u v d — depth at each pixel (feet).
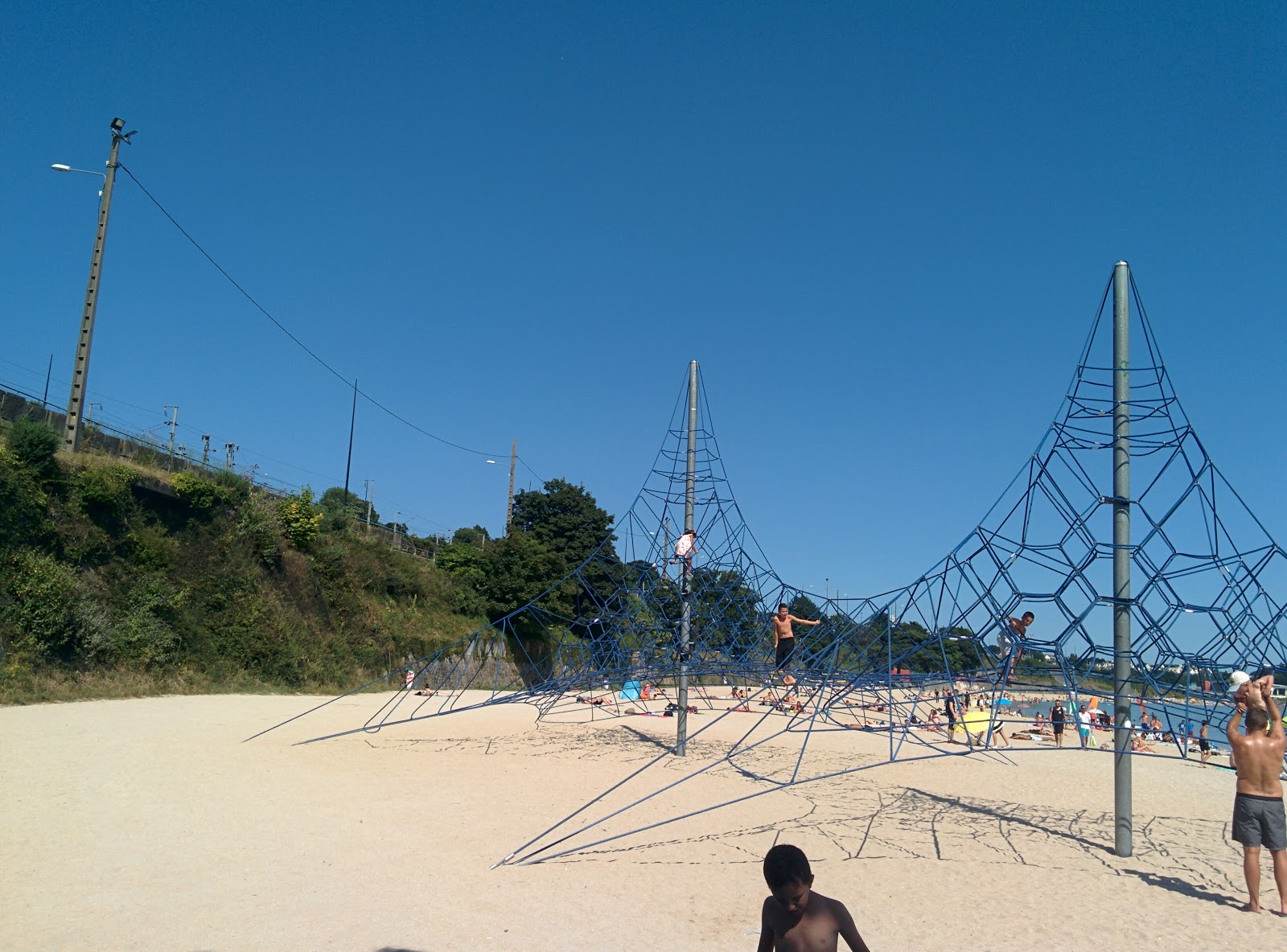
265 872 26.00
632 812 38.81
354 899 23.86
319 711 78.43
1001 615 34.37
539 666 149.48
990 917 25.34
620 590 66.03
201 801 35.53
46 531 74.84
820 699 44.52
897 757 64.03
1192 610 33.14
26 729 51.78
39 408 85.87
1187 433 32.19
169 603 85.05
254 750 50.60
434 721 76.02
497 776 47.03
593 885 26.66
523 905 24.21
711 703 109.60
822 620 48.57
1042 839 36.78
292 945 20.11
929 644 37.11
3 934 19.66
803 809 42.04
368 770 46.47
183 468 100.07
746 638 64.95
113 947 19.29
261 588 100.07
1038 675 36.91
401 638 120.78
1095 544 33.30
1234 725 27.84
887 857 32.55
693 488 61.16
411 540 160.25
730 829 36.47
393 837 31.48
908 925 24.40
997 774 58.13
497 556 153.69
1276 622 32.40
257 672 93.56
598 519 182.39
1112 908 26.55
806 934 12.14
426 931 21.58
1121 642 33.76
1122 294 34.04
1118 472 33.27
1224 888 29.19
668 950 21.25
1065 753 74.59
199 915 21.76
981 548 35.17
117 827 30.14
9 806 32.12
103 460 83.97
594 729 75.10
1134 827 40.04
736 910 24.67
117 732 53.16
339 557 118.11
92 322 85.87
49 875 24.27
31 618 69.77
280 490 118.42
